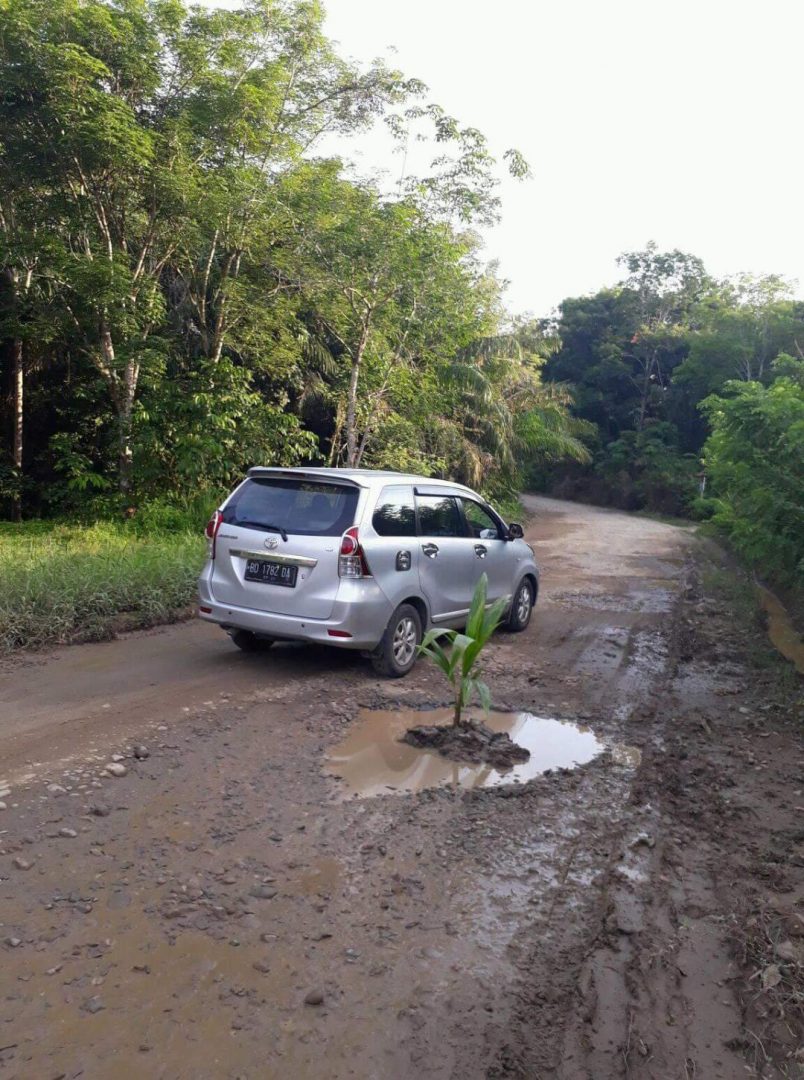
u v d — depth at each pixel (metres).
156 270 16.48
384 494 7.23
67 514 16.38
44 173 14.41
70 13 13.35
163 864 3.92
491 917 3.66
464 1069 2.77
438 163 15.34
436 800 4.80
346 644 6.73
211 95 14.78
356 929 3.50
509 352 27.98
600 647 9.06
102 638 8.12
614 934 3.59
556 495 53.09
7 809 4.36
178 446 15.29
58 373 18.55
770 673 8.20
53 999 2.98
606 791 5.10
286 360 18.41
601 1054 2.89
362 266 15.52
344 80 15.94
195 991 3.06
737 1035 3.04
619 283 55.66
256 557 7.00
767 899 3.94
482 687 5.80
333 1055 2.79
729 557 20.31
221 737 5.57
